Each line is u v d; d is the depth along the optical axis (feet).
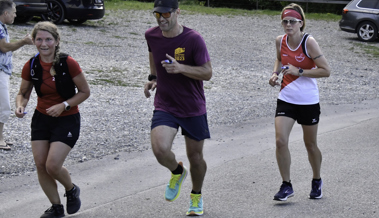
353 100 61.93
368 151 40.45
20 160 35.29
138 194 30.76
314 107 28.25
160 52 25.29
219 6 160.97
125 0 147.74
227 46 95.96
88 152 37.88
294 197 30.19
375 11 108.78
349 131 47.11
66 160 36.06
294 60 28.12
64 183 25.95
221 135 44.80
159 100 25.90
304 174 34.63
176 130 25.35
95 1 94.73
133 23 106.83
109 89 58.08
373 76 78.95
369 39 109.91
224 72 74.38
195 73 24.40
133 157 37.70
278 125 28.25
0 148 36.96
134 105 52.21
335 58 92.32
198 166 26.40
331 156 38.99
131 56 77.41
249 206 28.66
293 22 27.50
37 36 24.54
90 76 62.69
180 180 26.11
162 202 29.43
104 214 27.43
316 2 157.69
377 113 55.47
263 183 32.83
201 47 24.72
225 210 28.04
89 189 31.45
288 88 28.37
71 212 26.66
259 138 44.34
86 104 50.98
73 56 72.33
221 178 33.83
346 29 112.16
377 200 29.53
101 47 80.89
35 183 31.94
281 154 28.12
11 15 36.45
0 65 36.52
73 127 25.58
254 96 60.90
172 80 25.21
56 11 91.81
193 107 25.55
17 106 25.75
